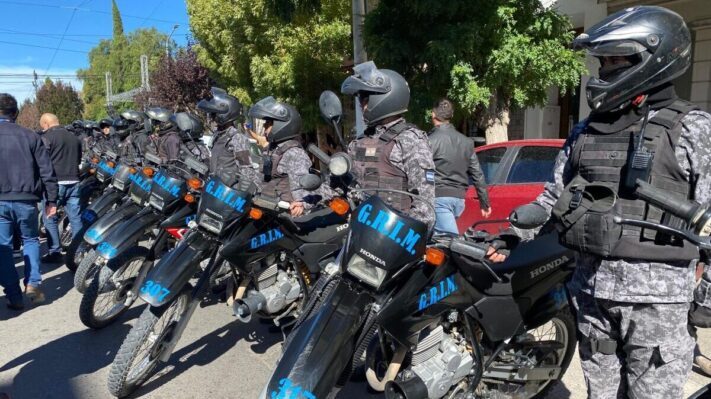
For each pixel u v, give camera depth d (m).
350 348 2.21
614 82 1.82
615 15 1.93
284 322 3.58
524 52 6.26
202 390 3.26
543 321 2.58
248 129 5.22
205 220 3.13
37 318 4.52
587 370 2.07
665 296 1.81
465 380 2.42
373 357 2.46
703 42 7.88
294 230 3.31
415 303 2.21
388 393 2.24
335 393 2.24
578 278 2.05
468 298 2.35
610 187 1.82
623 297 1.84
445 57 5.86
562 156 2.15
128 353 2.95
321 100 2.67
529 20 6.53
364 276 2.20
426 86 6.35
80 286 4.69
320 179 2.78
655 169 1.78
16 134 4.62
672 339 1.85
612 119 1.92
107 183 6.54
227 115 4.77
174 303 3.18
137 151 6.38
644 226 1.72
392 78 2.85
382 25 6.45
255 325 4.26
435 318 2.28
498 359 2.60
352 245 2.20
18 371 3.56
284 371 2.11
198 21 13.33
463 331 2.43
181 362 3.64
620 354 2.02
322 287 2.42
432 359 2.33
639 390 1.92
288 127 3.78
